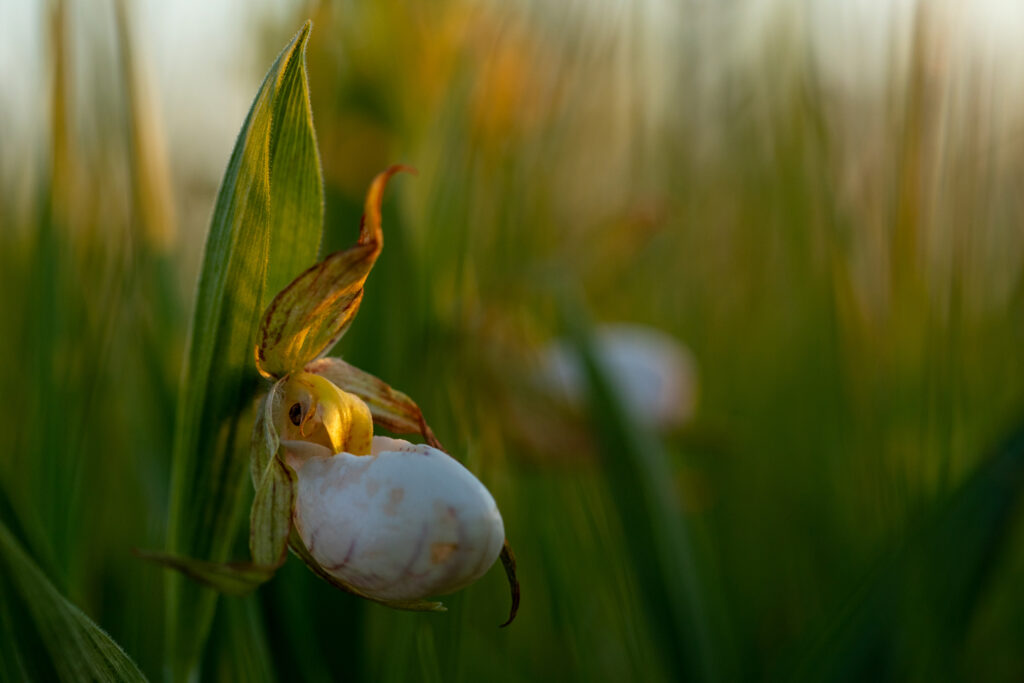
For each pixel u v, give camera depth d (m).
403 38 0.35
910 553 0.32
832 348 0.41
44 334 0.32
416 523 0.26
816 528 0.42
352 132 0.34
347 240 0.34
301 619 0.31
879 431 0.38
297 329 0.27
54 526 0.31
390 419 0.28
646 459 0.33
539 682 0.35
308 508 0.27
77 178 0.33
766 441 0.48
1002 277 0.42
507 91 0.35
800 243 0.46
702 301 0.55
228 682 0.30
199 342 0.27
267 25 0.37
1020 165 0.41
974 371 0.40
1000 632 0.37
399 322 0.34
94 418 0.33
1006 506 0.32
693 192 0.54
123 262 0.33
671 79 0.53
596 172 0.48
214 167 0.42
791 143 0.46
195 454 0.27
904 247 0.36
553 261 0.38
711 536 0.43
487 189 0.36
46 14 0.32
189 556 0.28
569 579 0.35
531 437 0.36
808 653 0.32
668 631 0.32
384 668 0.32
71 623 0.26
